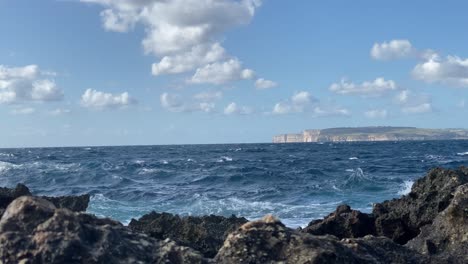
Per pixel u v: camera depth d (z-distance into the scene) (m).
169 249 5.21
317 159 66.69
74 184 35.50
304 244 5.29
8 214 5.05
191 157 76.56
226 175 40.38
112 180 37.47
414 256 6.27
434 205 10.78
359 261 5.48
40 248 4.70
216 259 5.30
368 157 69.38
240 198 26.41
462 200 7.42
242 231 5.48
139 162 59.62
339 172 43.00
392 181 33.09
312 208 22.19
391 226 11.01
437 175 12.00
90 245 4.90
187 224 8.77
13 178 38.94
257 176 39.69
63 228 4.89
